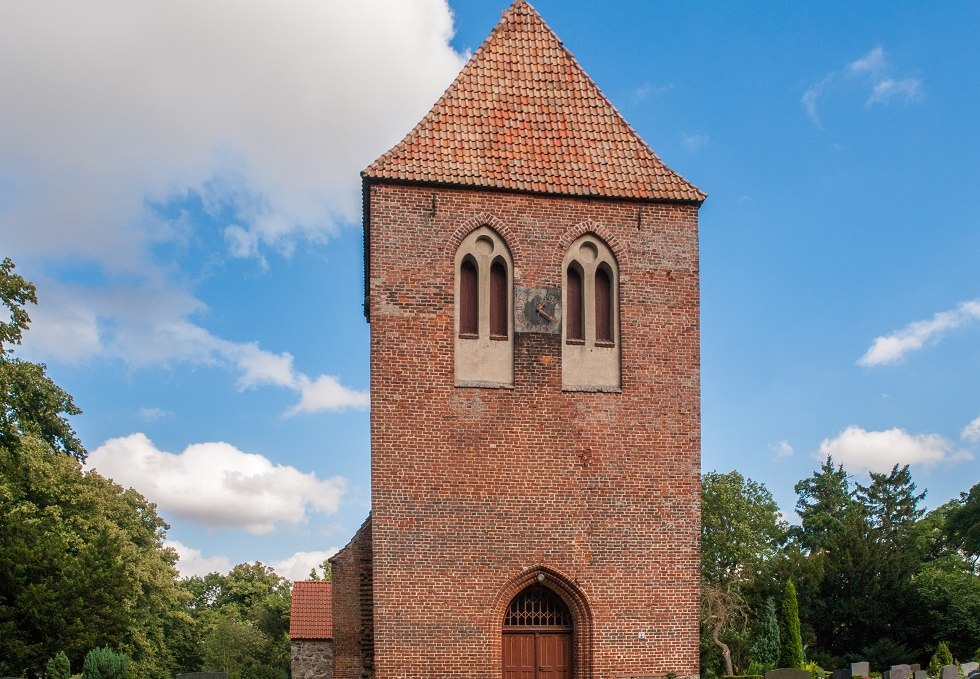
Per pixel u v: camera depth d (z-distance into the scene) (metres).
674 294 28.45
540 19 31.64
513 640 26.70
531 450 26.95
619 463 27.34
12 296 45.97
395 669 25.56
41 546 38.91
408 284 27.14
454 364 27.02
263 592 109.31
